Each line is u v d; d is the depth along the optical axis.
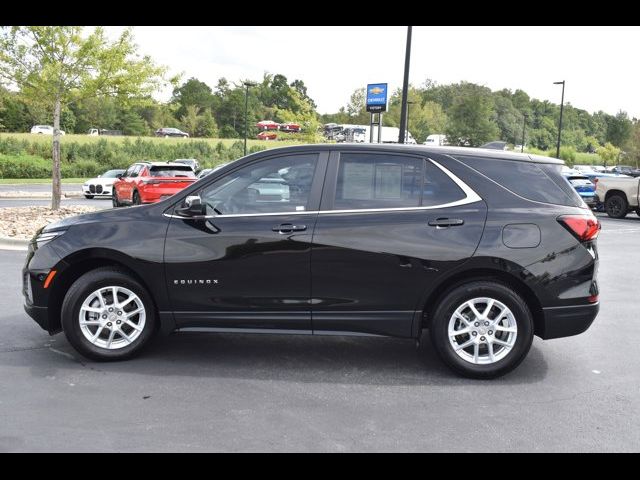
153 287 4.92
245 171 4.97
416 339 4.82
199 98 119.00
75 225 5.06
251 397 4.30
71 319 4.90
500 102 120.38
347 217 4.78
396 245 4.69
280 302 4.83
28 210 16.22
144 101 16.09
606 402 4.29
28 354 5.20
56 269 4.95
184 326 4.97
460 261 4.65
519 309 4.64
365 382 4.64
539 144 127.25
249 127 114.12
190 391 4.40
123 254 4.89
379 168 4.86
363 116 61.81
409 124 67.75
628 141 67.06
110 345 5.00
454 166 4.81
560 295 4.66
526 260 4.63
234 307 4.88
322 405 4.16
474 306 4.74
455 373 4.83
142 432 3.69
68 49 14.99
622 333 6.22
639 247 13.22
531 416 4.02
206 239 4.85
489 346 4.70
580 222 4.69
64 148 54.69
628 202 21.09
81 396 4.27
